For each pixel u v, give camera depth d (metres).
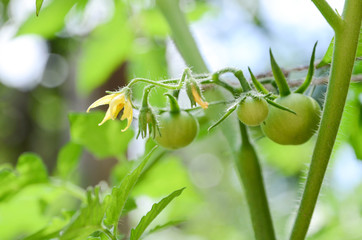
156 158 0.48
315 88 0.43
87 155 0.67
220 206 1.36
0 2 0.61
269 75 0.43
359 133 0.47
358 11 0.34
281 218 0.72
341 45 0.35
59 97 2.27
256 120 0.36
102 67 0.70
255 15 1.10
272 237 0.40
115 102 0.36
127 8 0.66
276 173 0.79
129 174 0.34
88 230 0.34
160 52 0.68
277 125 0.37
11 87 2.27
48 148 2.41
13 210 0.52
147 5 0.66
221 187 1.38
